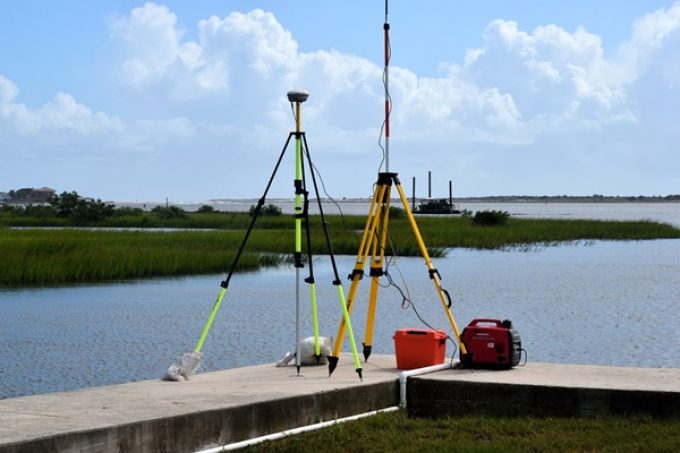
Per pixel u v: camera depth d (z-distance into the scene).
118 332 21.16
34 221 87.00
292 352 11.32
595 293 30.48
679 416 9.08
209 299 28.28
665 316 24.28
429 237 58.44
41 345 19.12
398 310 25.80
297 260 10.81
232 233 54.28
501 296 29.52
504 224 77.19
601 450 8.16
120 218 89.00
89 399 8.71
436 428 9.07
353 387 9.52
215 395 8.92
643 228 74.56
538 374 10.28
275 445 8.29
